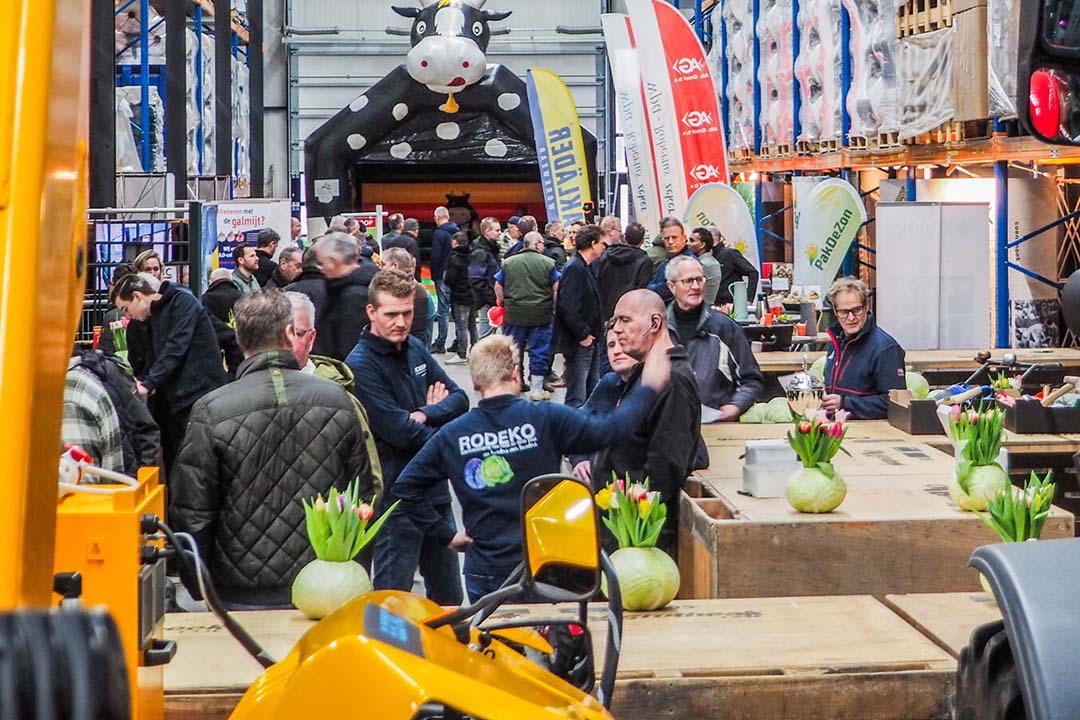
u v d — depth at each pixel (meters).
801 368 12.52
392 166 44.31
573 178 26.05
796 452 6.38
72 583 2.59
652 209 19.75
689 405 6.68
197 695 4.04
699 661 4.30
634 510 4.96
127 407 8.45
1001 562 2.88
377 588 6.68
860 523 5.94
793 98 21.77
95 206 14.65
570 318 16.09
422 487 6.21
